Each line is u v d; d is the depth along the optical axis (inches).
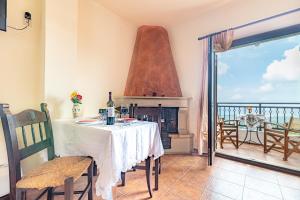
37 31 82.4
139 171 101.1
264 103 189.5
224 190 79.9
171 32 155.6
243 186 83.7
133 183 85.7
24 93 78.1
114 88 138.4
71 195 41.9
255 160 112.8
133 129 61.8
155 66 148.3
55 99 85.6
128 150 58.9
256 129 163.0
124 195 74.5
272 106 184.9
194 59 140.3
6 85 72.4
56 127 72.4
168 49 152.6
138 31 155.8
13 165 46.4
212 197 74.0
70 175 48.3
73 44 94.1
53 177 47.1
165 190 79.2
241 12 116.5
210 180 89.7
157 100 141.6
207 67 125.6
